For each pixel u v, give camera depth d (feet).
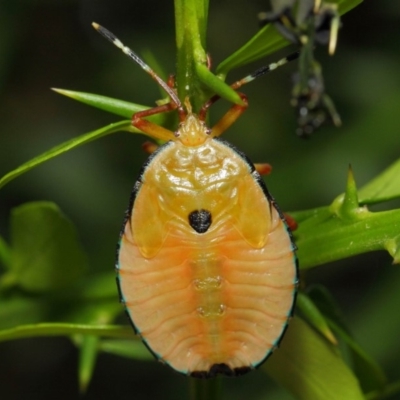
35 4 0.96
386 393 0.61
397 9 0.93
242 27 0.97
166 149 0.59
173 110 0.58
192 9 0.56
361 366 0.60
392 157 0.83
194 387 0.60
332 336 0.58
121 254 0.59
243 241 0.58
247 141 0.89
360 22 0.93
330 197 0.82
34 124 0.96
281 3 0.55
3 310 0.64
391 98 0.86
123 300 0.59
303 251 0.58
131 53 0.58
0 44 0.89
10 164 0.92
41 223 0.62
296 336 0.59
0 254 0.64
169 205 0.59
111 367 1.02
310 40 0.55
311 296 0.60
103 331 0.58
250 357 0.59
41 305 0.64
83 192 0.89
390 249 0.56
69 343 1.07
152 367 1.02
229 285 0.59
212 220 0.59
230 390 0.86
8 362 1.07
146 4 0.98
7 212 0.93
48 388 1.06
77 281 0.64
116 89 0.93
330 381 0.58
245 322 0.59
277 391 0.84
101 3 0.99
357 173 0.83
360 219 0.57
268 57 0.94
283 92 0.92
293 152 0.86
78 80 0.99
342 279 1.01
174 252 0.59
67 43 1.00
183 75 0.57
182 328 0.59
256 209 0.59
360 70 0.90
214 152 0.59
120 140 0.92
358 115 0.87
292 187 0.83
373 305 0.80
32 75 1.00
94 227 0.87
